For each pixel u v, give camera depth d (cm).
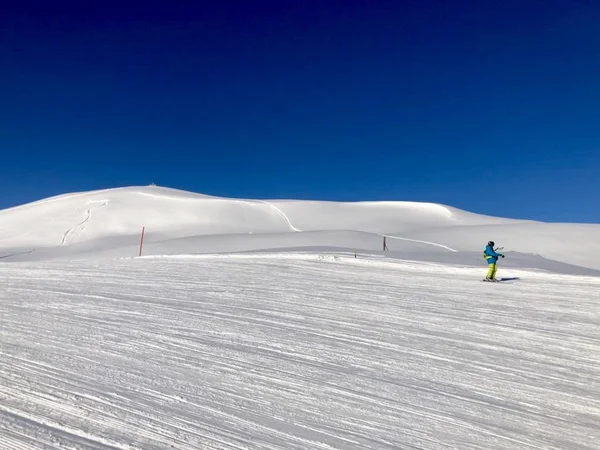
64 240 6988
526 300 1346
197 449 475
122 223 7725
